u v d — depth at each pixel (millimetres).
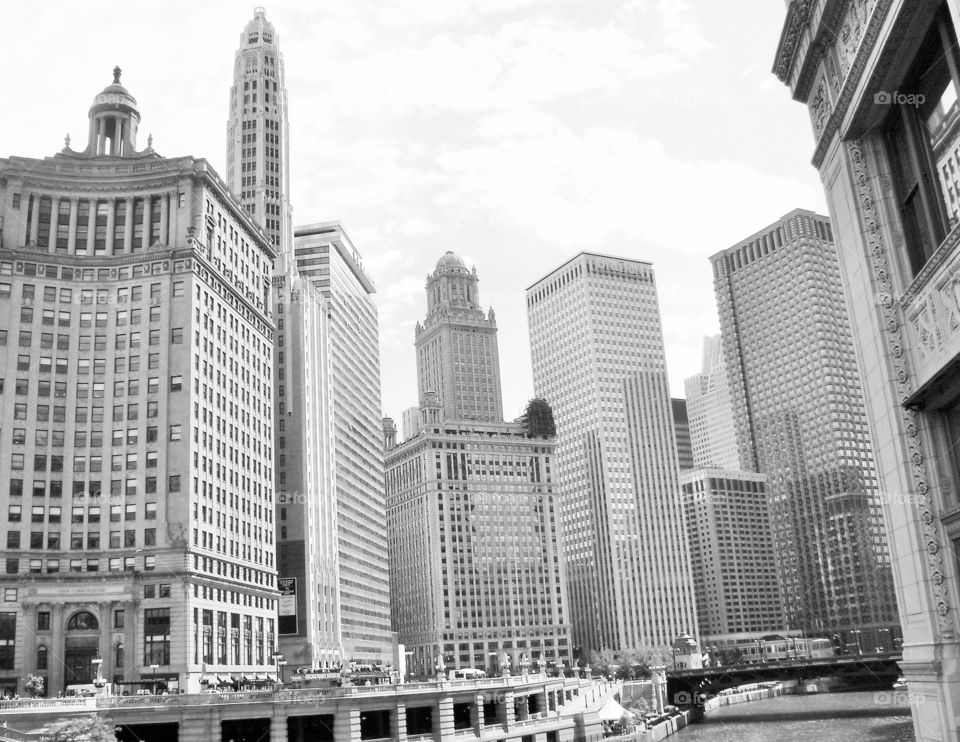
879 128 36562
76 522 116312
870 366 36781
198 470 121188
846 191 37781
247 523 137125
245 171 198500
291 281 185375
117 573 113375
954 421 32469
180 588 113375
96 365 121812
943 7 30375
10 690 107250
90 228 127062
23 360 119000
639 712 156000
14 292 120562
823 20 38125
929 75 32781
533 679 116562
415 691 91125
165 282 124750
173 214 128875
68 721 72812
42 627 111000
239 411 138875
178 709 81250
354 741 83812
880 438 36312
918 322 33094
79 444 118875
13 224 123938
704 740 129125
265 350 154375
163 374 121438
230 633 125500
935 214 33031
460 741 93500
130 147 137125
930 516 32875
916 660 33219
